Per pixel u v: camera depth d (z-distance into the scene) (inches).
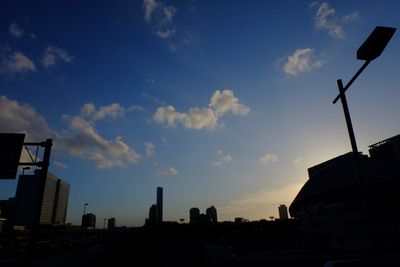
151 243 3939.5
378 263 301.1
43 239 4552.2
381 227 2640.3
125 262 1379.2
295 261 1160.2
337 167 3865.7
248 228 4827.8
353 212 2915.8
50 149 880.9
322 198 3499.0
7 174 830.5
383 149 5132.9
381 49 473.4
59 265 950.4
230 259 1185.4
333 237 3171.8
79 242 4114.2
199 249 1688.0
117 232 5403.5
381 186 3125.0
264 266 1096.8
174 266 1205.1
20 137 860.6
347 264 302.2
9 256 2166.6
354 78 530.6
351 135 540.4
